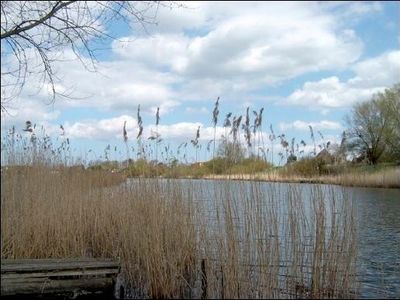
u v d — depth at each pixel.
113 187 11.78
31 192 10.17
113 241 10.39
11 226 9.28
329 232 8.55
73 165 12.44
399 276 9.74
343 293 7.52
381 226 17.20
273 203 7.82
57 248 9.62
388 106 34.81
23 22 7.86
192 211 8.96
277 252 7.46
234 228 7.61
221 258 7.64
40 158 11.20
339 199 8.40
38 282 7.87
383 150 34.66
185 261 8.76
